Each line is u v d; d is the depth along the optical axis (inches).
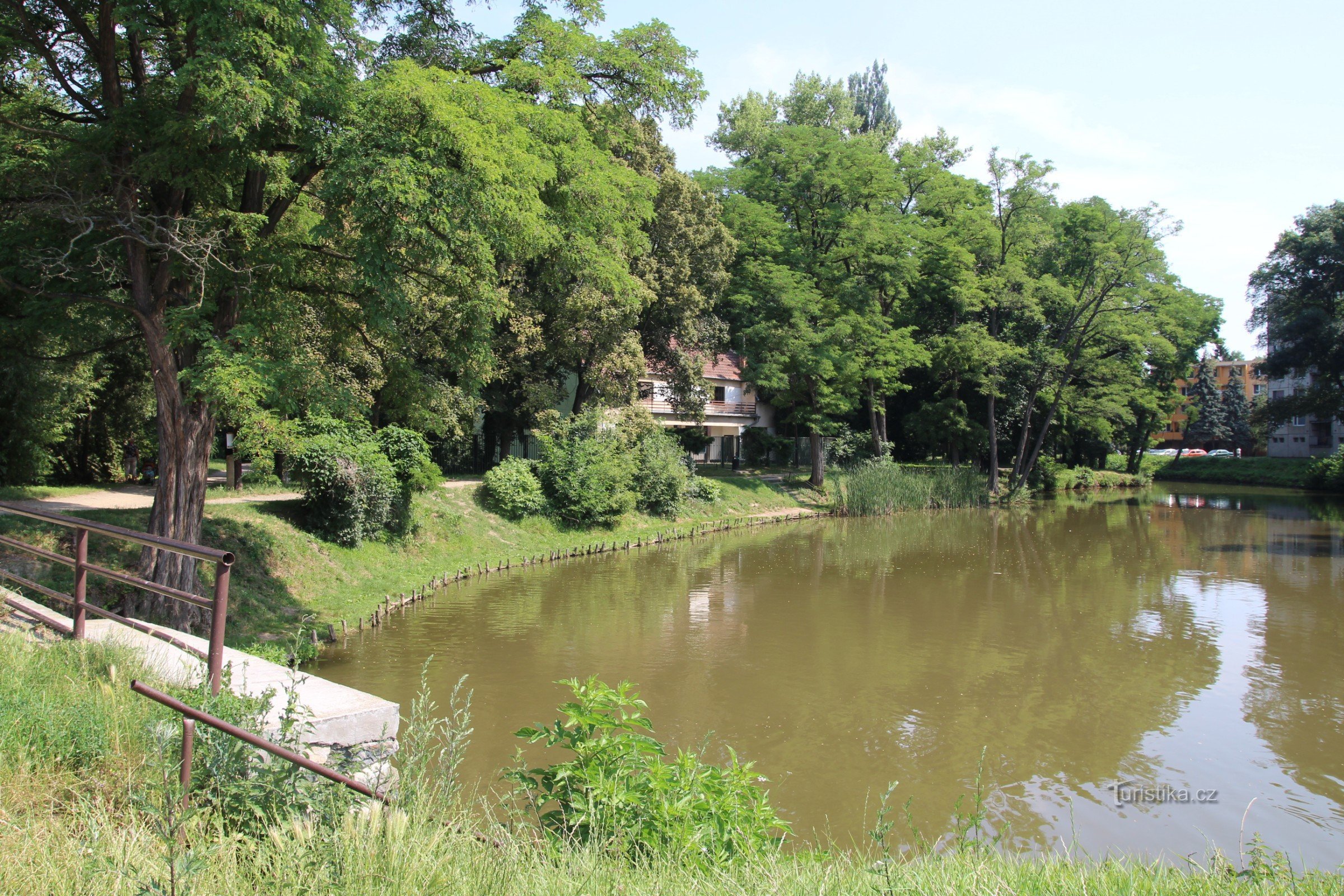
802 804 357.4
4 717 175.8
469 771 356.5
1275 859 220.5
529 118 534.0
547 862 158.4
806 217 1720.0
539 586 824.9
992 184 1802.4
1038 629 679.7
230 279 496.1
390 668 517.7
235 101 390.9
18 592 403.2
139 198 506.0
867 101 2527.1
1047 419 1895.9
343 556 754.8
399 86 443.8
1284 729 459.8
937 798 367.6
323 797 161.8
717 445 2144.4
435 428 642.2
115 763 171.8
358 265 479.5
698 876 160.1
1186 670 568.7
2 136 482.6
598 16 612.4
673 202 1309.1
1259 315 2105.1
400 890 132.0
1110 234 1738.4
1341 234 1882.4
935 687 525.0
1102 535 1298.0
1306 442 3058.6
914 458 2250.2
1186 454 3147.1
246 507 746.8
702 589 831.7
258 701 193.3
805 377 1641.2
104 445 1028.5
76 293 491.8
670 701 485.7
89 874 126.6
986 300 1780.3
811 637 644.1
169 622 503.2
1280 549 1141.1
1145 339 1758.1
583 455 1151.6
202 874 128.0
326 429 773.3
